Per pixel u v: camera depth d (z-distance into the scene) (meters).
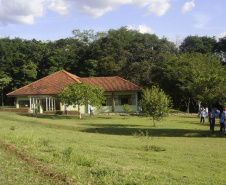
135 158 9.27
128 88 36.84
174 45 54.91
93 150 10.20
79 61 53.41
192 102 40.66
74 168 6.66
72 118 28.30
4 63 52.25
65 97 27.41
